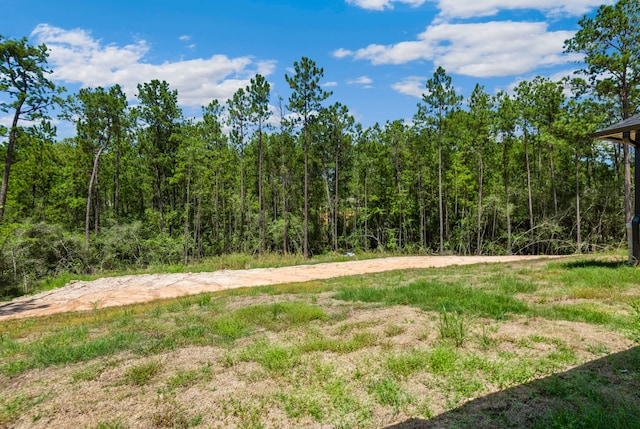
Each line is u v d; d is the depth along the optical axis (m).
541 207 28.50
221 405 2.77
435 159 29.44
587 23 17.89
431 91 24.28
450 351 3.44
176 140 29.86
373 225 36.31
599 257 10.79
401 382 2.96
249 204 32.25
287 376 3.19
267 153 34.59
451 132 26.22
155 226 29.73
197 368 3.48
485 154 27.30
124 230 24.44
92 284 11.43
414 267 11.99
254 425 2.50
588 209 24.88
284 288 8.13
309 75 24.30
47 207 29.19
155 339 4.48
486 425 2.30
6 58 17.25
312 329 4.50
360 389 2.89
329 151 30.34
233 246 30.77
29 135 19.28
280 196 37.88
